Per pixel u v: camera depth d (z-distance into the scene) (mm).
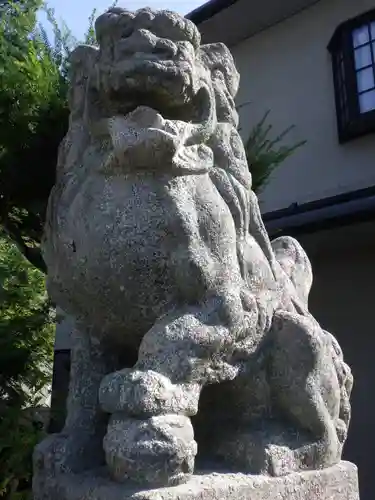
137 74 1024
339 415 1286
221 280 1051
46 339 2674
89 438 1079
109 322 1096
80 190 1099
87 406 1112
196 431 1129
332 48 4176
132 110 1076
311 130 4281
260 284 1154
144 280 1030
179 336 980
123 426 911
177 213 1030
